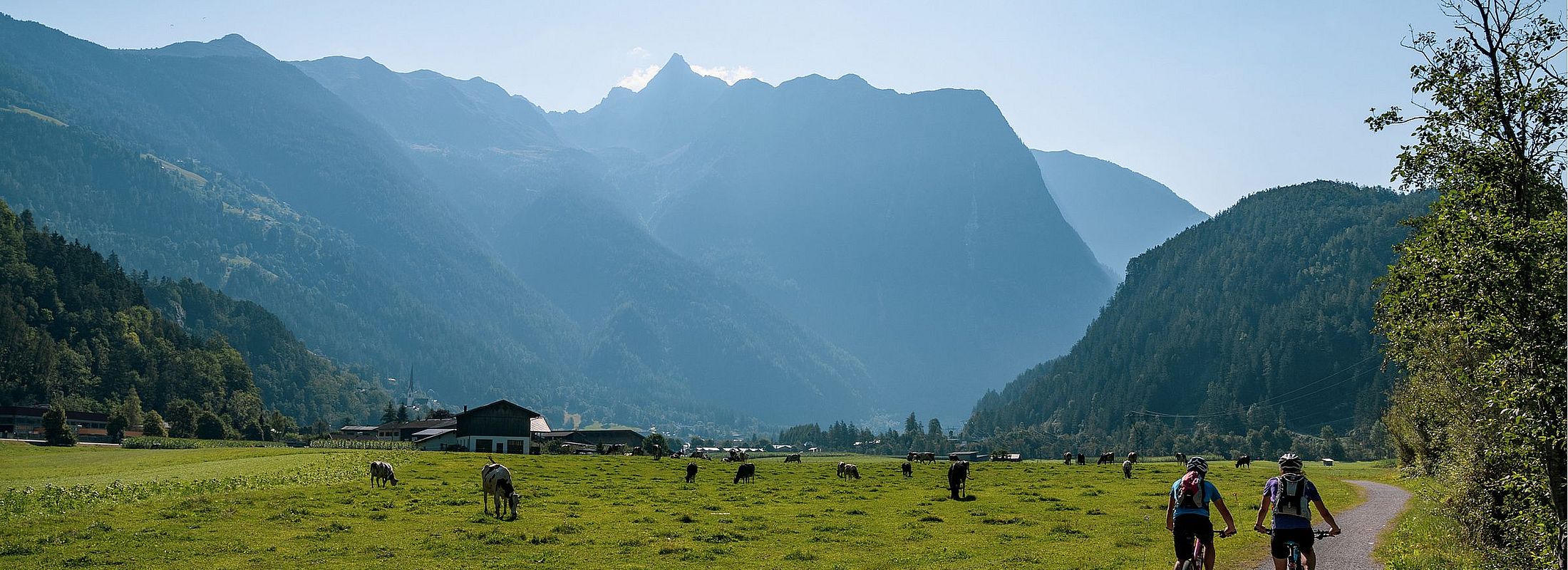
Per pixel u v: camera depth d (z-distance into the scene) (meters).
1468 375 22.95
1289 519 19.78
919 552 32.03
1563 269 18.77
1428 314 22.62
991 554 31.27
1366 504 50.12
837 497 56.03
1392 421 69.12
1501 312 19.98
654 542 34.56
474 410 163.25
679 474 80.06
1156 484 71.31
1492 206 21.16
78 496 46.66
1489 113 20.50
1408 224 22.77
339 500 47.59
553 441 184.38
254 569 28.73
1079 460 127.88
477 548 32.81
